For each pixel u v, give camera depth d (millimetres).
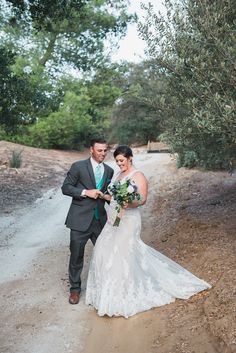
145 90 5316
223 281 4223
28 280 5277
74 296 4516
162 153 18688
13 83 9828
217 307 3820
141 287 4176
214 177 9812
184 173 11000
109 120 25094
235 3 3961
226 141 4227
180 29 4223
